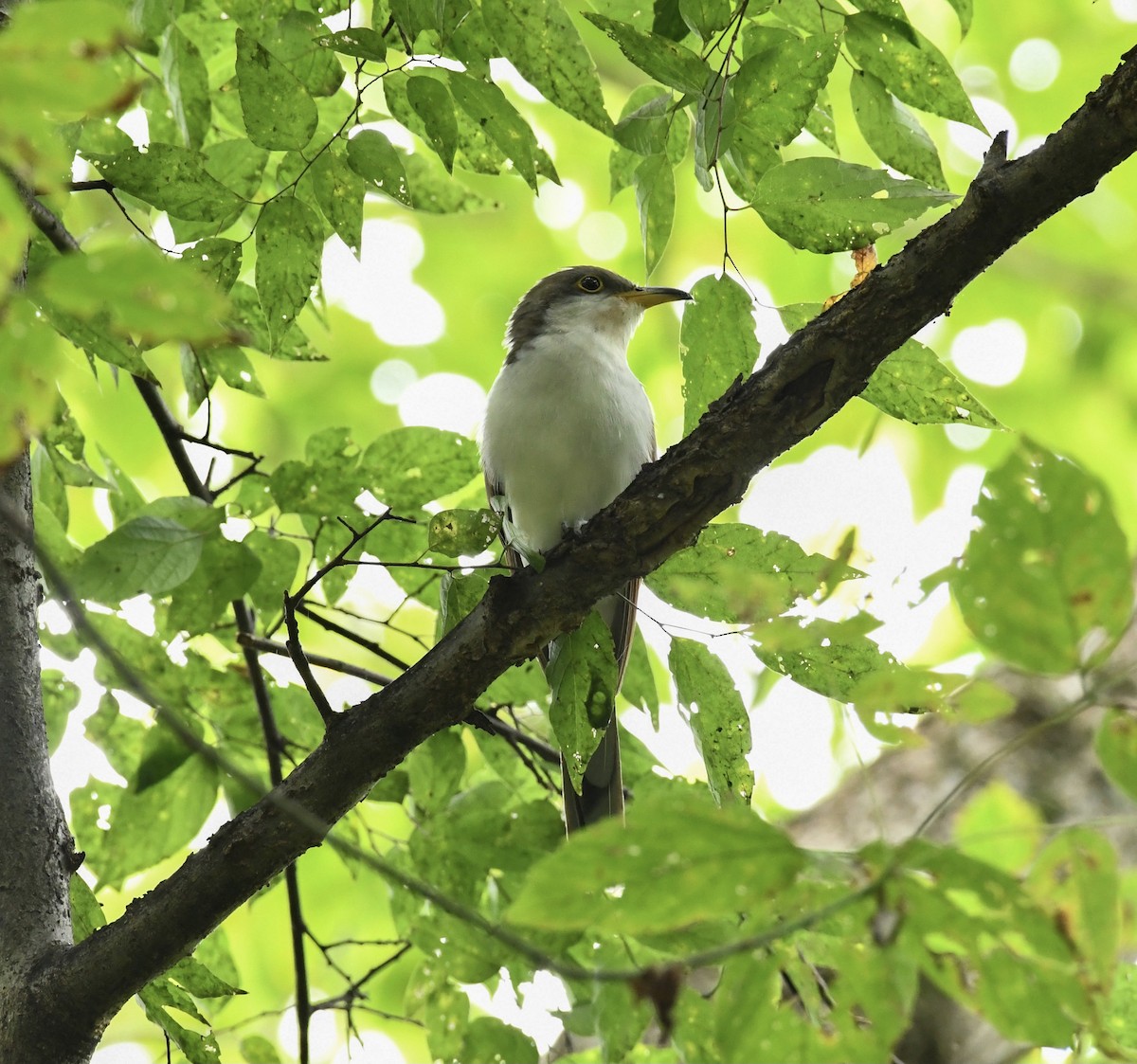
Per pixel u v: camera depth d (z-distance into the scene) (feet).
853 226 21.75
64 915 23.41
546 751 30.09
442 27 21.88
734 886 13.05
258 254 23.47
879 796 34.83
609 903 13.08
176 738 28.63
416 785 28.04
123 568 23.11
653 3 25.22
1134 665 13.38
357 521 28.02
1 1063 22.04
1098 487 12.61
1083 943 13.66
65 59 9.78
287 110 22.12
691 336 23.99
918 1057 28.99
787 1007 14.40
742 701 24.61
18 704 24.04
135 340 24.58
